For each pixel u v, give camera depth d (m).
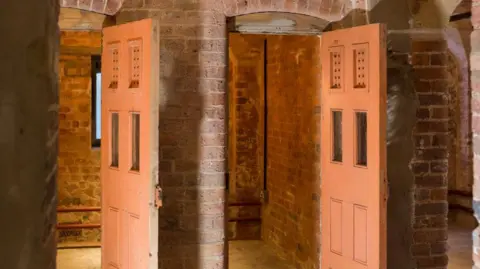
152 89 3.81
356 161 4.23
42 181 1.87
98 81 7.50
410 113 4.60
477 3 3.24
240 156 7.60
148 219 3.86
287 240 6.43
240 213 7.56
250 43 7.38
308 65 5.52
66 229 7.30
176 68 4.41
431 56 4.61
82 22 4.41
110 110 4.28
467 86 9.15
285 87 6.36
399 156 4.59
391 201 4.59
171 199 4.43
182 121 4.43
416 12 4.57
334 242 4.50
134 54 4.00
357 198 4.20
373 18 4.61
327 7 4.63
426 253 4.64
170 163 4.42
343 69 4.32
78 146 7.41
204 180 4.46
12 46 1.55
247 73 7.61
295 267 6.14
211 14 4.44
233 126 7.59
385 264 3.99
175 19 4.41
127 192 4.11
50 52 2.00
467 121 9.20
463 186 9.30
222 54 4.47
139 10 4.38
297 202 5.99
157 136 3.84
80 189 7.43
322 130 4.64
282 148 6.53
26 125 1.68
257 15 4.59
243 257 6.72
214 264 4.50
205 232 4.48
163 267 4.43
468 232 8.70
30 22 1.71
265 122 7.27
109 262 4.35
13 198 1.56
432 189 4.64
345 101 4.30
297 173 5.96
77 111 7.40
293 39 5.98
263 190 7.35
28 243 1.70
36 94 1.79
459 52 8.45
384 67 3.94
